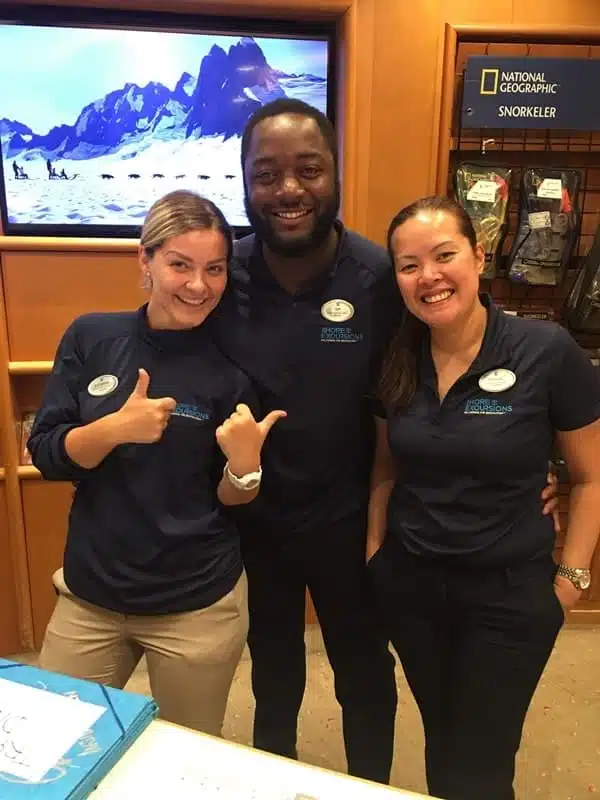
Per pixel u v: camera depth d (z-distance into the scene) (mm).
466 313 1346
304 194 1418
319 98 2363
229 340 1527
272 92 2336
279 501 1629
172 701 1425
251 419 1325
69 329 1446
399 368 1427
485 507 1361
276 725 1901
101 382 1378
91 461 1315
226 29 2268
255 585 1739
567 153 2447
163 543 1344
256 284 1555
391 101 2291
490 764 1471
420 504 1415
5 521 2479
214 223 1310
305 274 1549
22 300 2340
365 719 1809
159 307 1359
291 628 1801
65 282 2346
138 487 1337
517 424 1322
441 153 2330
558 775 2016
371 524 1632
